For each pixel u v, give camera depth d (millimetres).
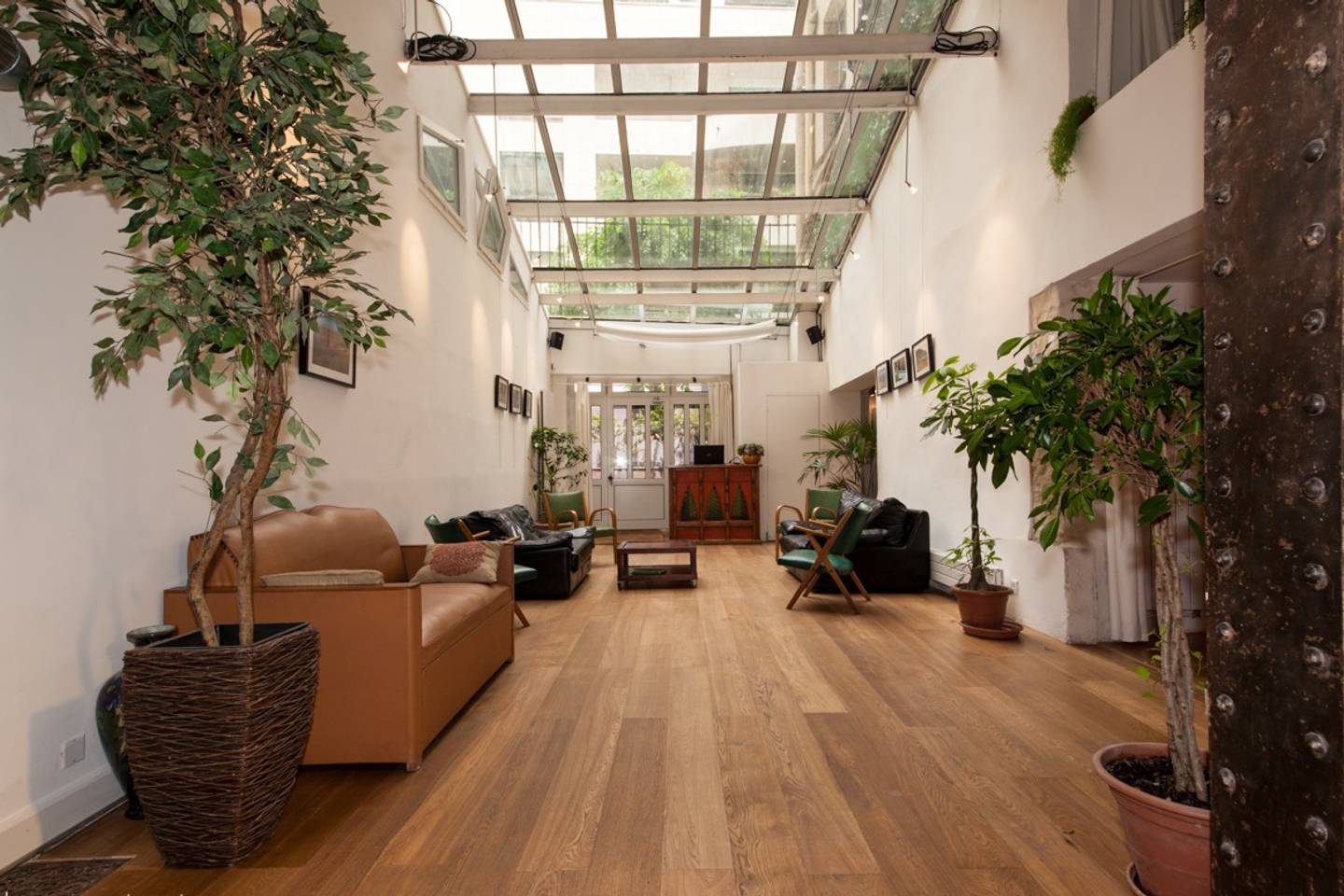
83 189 2182
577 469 11180
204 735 1840
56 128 1866
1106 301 1695
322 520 3227
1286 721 915
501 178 7484
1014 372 1754
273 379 2035
